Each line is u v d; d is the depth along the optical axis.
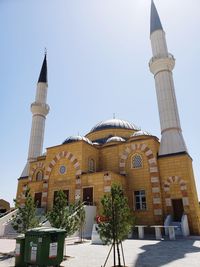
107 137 41.00
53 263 9.61
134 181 28.98
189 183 25.44
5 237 22.94
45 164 33.59
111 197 11.36
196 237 21.41
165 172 27.39
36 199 33.22
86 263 11.06
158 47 36.66
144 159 29.28
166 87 33.03
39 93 47.19
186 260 11.57
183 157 26.84
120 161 31.11
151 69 36.09
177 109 32.53
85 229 23.42
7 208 52.62
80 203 21.22
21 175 41.44
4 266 10.69
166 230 23.39
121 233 10.59
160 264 10.70
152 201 26.67
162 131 31.11
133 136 33.38
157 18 39.69
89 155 32.06
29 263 9.62
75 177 29.89
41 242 9.56
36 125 44.38
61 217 13.58
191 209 24.44
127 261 11.48
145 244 17.48
